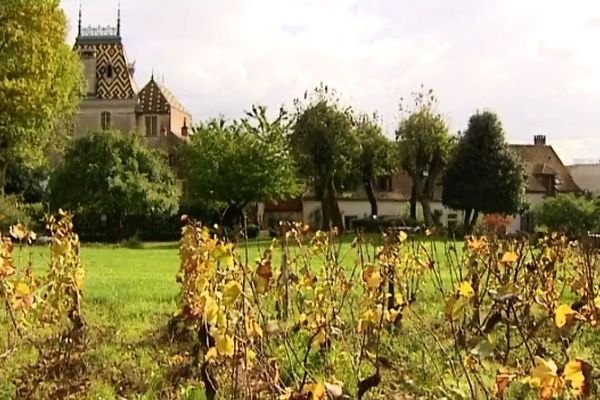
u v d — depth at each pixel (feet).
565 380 10.02
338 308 23.89
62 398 19.70
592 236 33.45
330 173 155.43
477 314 18.90
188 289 22.39
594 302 18.03
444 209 183.93
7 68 123.34
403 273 28.19
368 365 20.66
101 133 143.95
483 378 18.99
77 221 142.51
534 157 208.23
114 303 35.68
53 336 25.23
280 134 150.82
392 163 163.84
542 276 24.06
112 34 251.60
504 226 35.58
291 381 18.13
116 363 23.04
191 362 21.31
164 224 146.92
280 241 31.78
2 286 21.30
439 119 158.10
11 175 165.17
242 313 15.39
